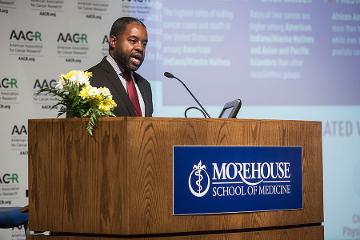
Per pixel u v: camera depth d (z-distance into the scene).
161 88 7.23
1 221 5.56
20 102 7.02
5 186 6.95
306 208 4.14
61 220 3.79
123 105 5.16
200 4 7.38
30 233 3.95
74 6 7.17
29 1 7.05
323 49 7.78
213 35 7.41
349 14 7.86
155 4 7.27
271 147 4.01
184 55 7.32
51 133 3.84
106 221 3.66
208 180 3.79
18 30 7.01
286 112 7.64
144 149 3.65
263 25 7.58
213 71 7.40
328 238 7.78
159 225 3.66
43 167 3.85
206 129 3.80
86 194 3.72
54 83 7.10
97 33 7.23
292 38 7.67
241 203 3.88
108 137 3.67
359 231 7.86
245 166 3.91
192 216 3.74
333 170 7.80
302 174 4.14
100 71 5.30
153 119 3.67
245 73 7.51
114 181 3.64
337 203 7.80
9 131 6.97
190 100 7.32
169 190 3.70
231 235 3.85
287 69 7.64
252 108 7.53
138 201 3.62
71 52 7.16
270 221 3.98
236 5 7.49
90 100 3.85
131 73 5.55
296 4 7.68
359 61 7.89
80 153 3.75
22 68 7.02
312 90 7.74
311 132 4.20
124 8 7.26
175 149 3.71
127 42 5.44
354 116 7.89
